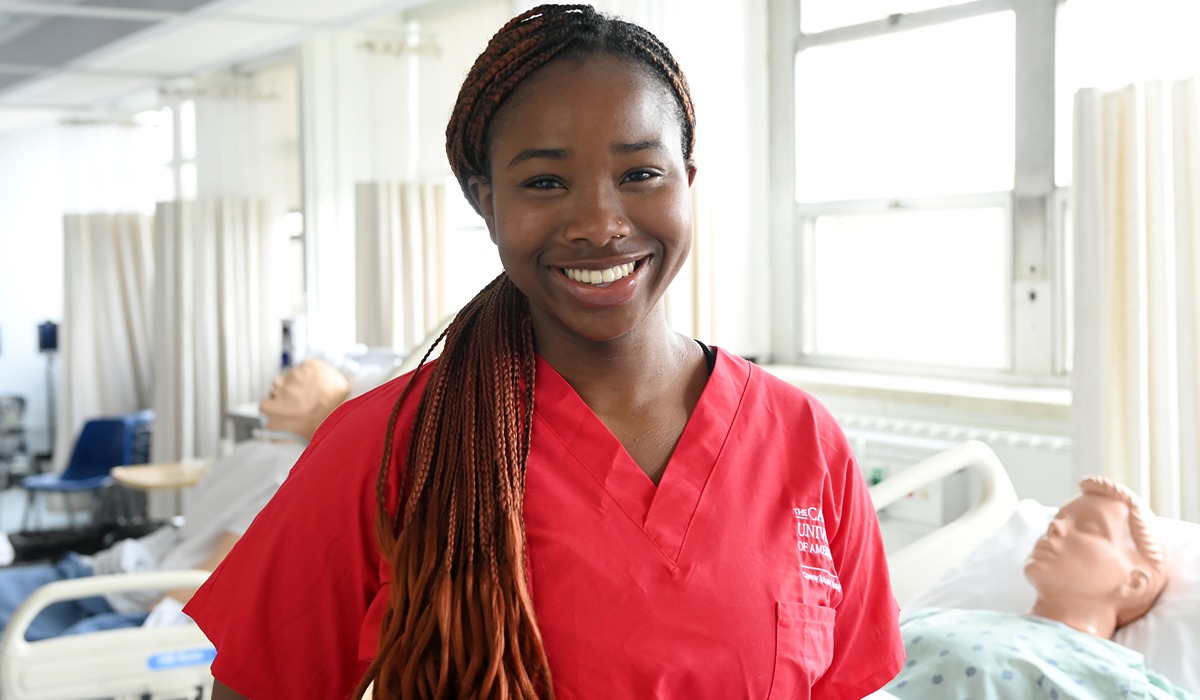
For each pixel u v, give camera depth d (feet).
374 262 13.92
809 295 12.03
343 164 15.78
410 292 13.85
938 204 10.71
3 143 24.54
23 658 6.35
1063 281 9.84
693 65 10.83
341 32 15.74
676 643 2.41
